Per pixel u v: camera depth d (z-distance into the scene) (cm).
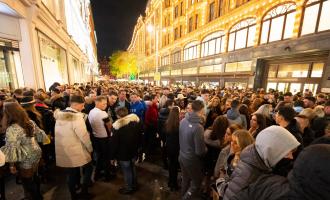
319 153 79
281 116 260
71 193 301
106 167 376
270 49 1211
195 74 2348
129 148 315
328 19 888
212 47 1992
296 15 1033
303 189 80
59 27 1116
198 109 265
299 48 1014
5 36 611
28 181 258
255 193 106
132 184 339
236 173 133
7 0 519
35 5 688
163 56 3744
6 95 432
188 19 2575
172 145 334
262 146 125
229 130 262
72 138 277
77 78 2225
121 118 313
